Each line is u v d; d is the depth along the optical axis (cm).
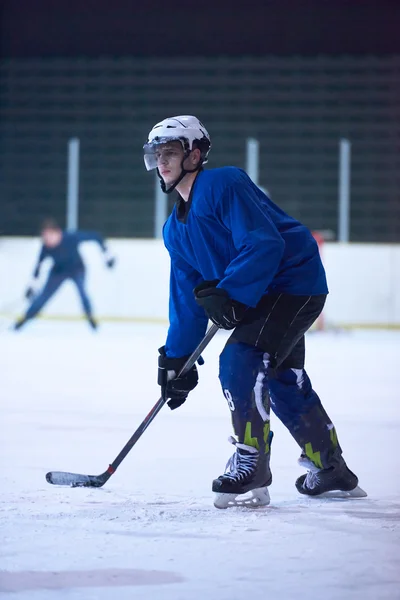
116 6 4769
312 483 721
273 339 680
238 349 680
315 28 4603
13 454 927
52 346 2716
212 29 4712
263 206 696
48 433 1092
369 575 471
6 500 675
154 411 737
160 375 735
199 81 4138
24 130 4109
